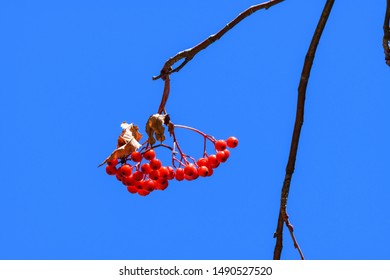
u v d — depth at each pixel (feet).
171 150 3.83
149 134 3.80
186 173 3.79
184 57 3.80
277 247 3.79
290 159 3.79
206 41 3.80
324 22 3.78
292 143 3.79
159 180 3.82
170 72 3.80
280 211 3.78
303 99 3.79
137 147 3.80
